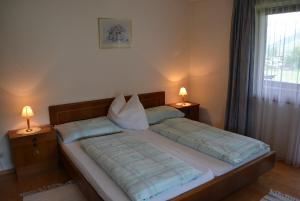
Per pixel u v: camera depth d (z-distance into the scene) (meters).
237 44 3.58
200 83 4.48
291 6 3.04
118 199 1.82
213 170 2.27
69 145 2.87
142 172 2.04
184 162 2.28
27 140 2.89
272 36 3.29
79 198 2.53
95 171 2.23
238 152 2.48
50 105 3.32
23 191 2.67
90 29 3.44
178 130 3.16
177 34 4.36
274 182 2.79
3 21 2.87
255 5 3.35
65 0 3.19
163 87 4.36
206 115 4.46
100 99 3.68
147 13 3.92
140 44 3.93
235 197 2.50
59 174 3.04
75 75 3.44
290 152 3.23
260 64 3.46
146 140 3.02
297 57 3.07
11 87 3.03
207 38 4.22
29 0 2.97
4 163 3.13
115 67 3.76
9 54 2.96
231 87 3.77
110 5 3.54
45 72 3.22
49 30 3.15
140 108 3.55
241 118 3.65
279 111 3.34
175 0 4.20
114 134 3.10
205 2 4.16
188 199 1.93
